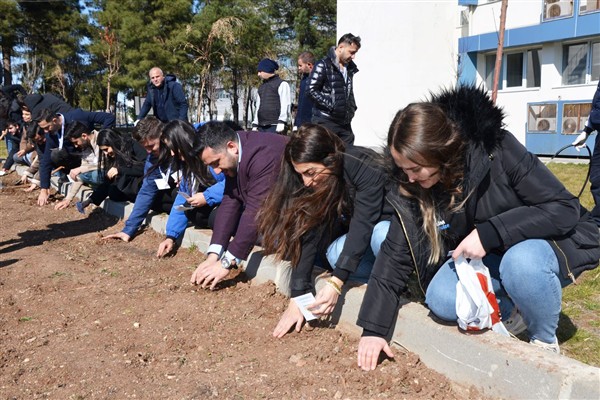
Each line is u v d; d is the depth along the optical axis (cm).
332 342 280
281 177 280
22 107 746
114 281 386
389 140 213
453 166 214
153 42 2642
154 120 461
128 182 579
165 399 232
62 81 3419
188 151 388
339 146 268
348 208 283
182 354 274
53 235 532
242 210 355
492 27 1627
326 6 2598
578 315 316
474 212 239
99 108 4056
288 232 280
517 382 211
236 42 2497
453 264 248
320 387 238
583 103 1408
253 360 265
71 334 300
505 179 230
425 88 1734
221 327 303
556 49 1490
